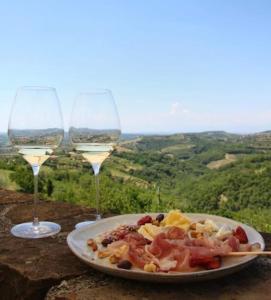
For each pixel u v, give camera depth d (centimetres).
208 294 31
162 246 33
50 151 49
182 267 31
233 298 31
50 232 47
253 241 38
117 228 41
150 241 36
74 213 58
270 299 31
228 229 39
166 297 31
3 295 38
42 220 54
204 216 47
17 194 71
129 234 37
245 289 32
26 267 37
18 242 44
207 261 32
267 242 43
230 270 31
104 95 51
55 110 48
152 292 32
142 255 33
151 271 31
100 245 38
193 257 32
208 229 40
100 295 31
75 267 37
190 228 40
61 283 34
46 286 34
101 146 51
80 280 34
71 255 40
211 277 31
